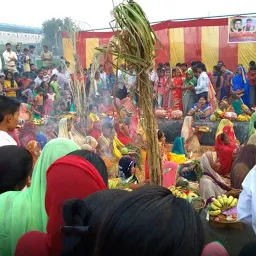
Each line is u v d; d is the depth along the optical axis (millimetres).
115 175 5922
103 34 13359
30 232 1696
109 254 909
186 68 11086
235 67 12898
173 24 13266
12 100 3127
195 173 4809
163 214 898
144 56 2434
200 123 8859
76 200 1229
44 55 14055
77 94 6527
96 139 6324
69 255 1167
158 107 9742
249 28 12125
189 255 889
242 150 3840
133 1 2402
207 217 2705
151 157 2607
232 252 2395
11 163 2006
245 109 9484
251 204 2000
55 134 7980
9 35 22047
